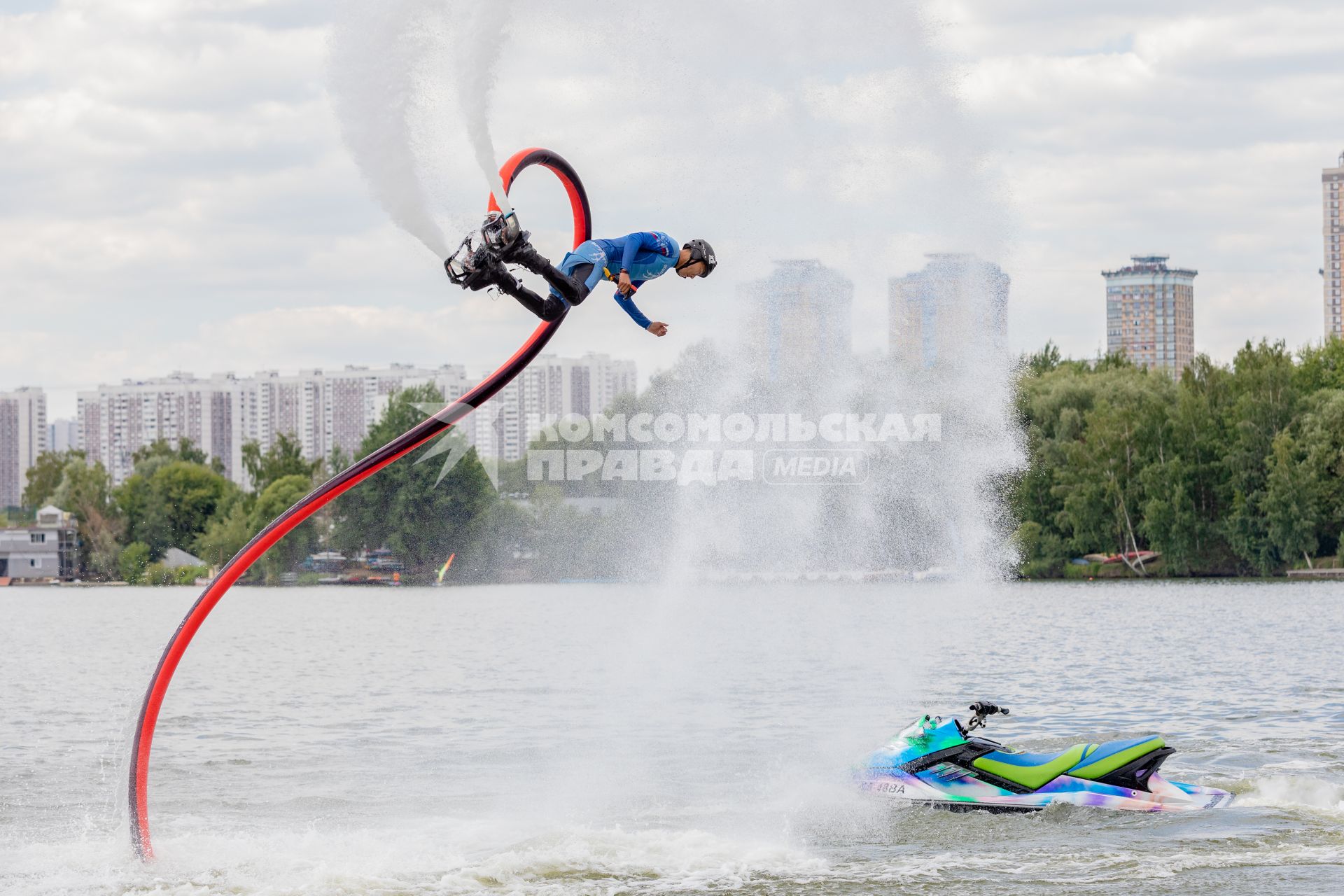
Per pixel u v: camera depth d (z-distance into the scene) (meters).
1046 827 13.02
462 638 45.94
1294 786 14.52
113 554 131.62
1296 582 76.88
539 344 11.01
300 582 110.88
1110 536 84.44
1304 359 96.69
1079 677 28.27
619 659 35.34
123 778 14.09
